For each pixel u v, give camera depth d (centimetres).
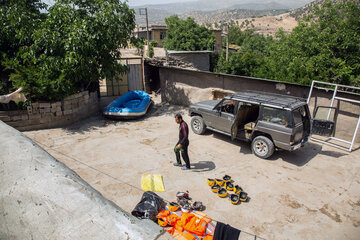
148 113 1263
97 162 723
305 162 747
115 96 1579
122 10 1072
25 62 1044
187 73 1312
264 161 749
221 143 878
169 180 633
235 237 374
